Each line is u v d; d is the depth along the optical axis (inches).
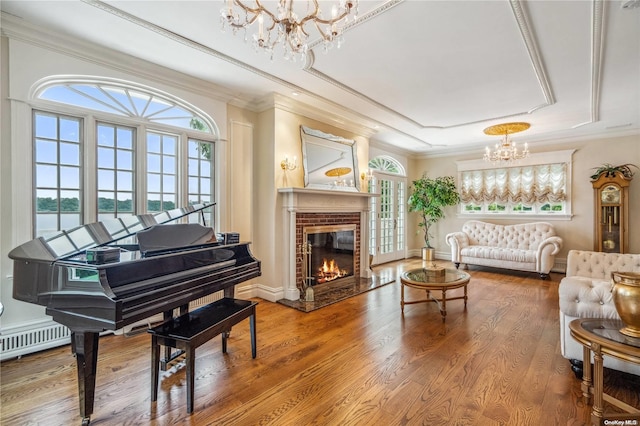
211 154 148.9
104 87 116.5
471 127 209.2
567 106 167.0
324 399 76.4
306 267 168.2
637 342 65.1
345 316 135.6
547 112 177.3
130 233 89.6
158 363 76.0
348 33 99.6
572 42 104.0
